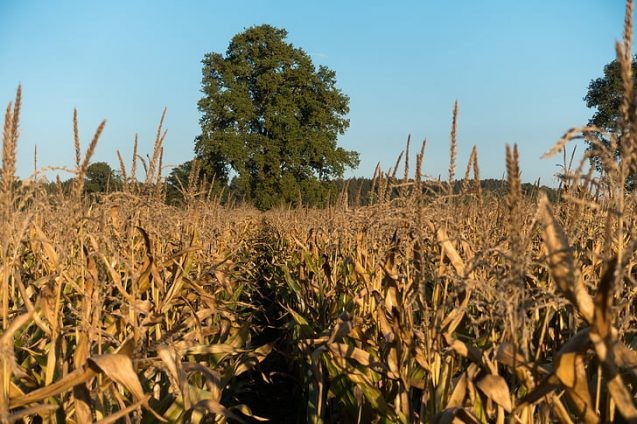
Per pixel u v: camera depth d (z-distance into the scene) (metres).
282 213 22.42
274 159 50.78
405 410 4.11
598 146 2.30
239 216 20.03
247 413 4.53
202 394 3.92
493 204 6.09
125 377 2.86
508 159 2.52
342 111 55.12
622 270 2.22
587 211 4.99
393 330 4.12
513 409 2.95
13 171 3.05
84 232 4.34
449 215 4.11
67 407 3.46
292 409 7.30
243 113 51.53
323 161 53.00
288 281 9.43
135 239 6.40
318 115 52.22
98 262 4.32
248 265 12.48
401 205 4.96
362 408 4.79
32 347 4.16
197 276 6.62
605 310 2.15
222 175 50.59
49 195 4.59
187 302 5.45
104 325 4.32
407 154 4.76
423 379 4.16
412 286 4.05
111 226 5.23
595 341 2.19
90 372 2.88
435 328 3.59
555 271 2.25
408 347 3.85
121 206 5.74
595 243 4.83
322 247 10.55
